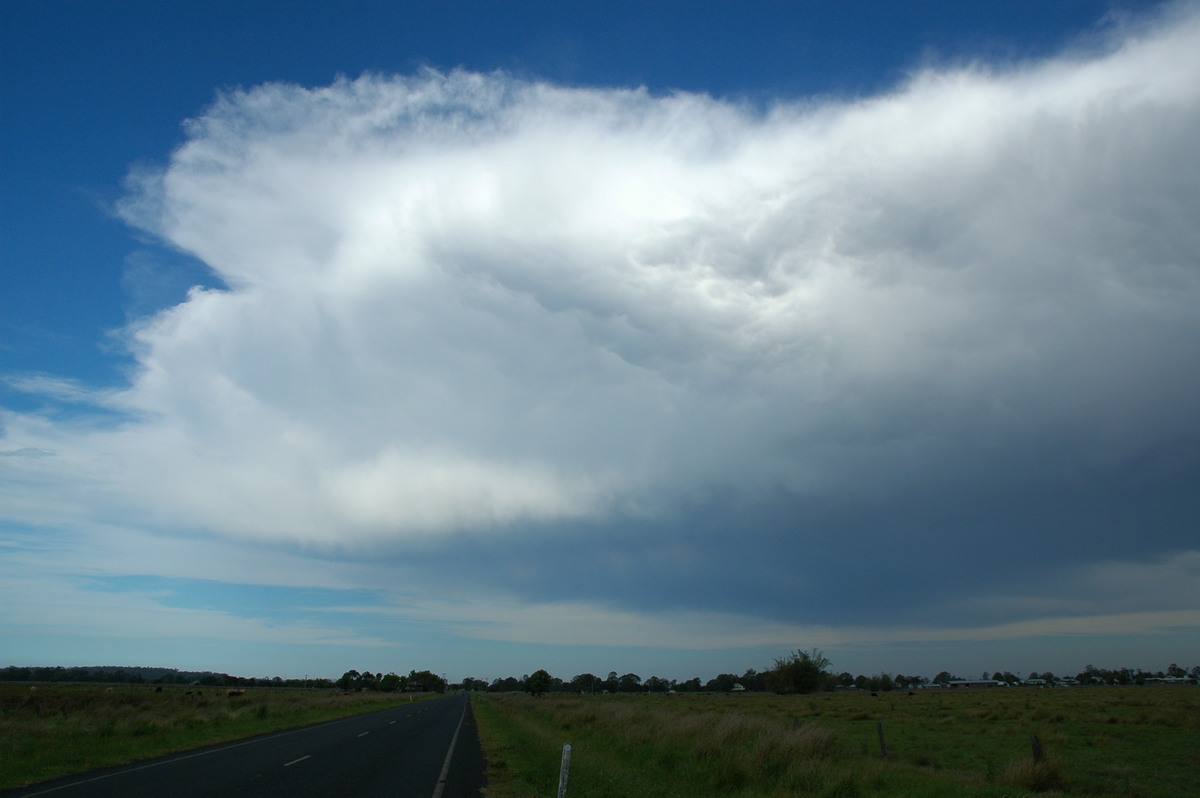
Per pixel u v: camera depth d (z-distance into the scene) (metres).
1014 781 16.70
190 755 19.70
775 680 85.00
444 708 62.41
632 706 41.22
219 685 177.12
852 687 150.50
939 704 60.09
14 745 18.16
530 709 52.50
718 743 18.62
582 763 17.53
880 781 15.80
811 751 18.23
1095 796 15.95
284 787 13.95
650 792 13.95
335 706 54.88
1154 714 40.59
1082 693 80.50
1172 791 17.02
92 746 20.05
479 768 17.94
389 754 20.94
